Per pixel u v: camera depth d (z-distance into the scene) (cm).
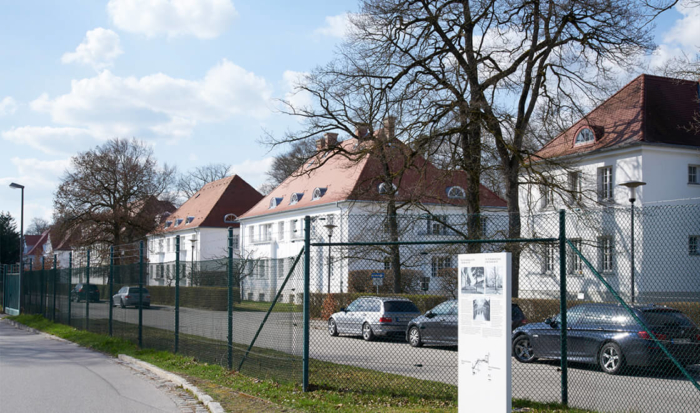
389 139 2412
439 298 1562
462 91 2298
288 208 4788
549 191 2345
